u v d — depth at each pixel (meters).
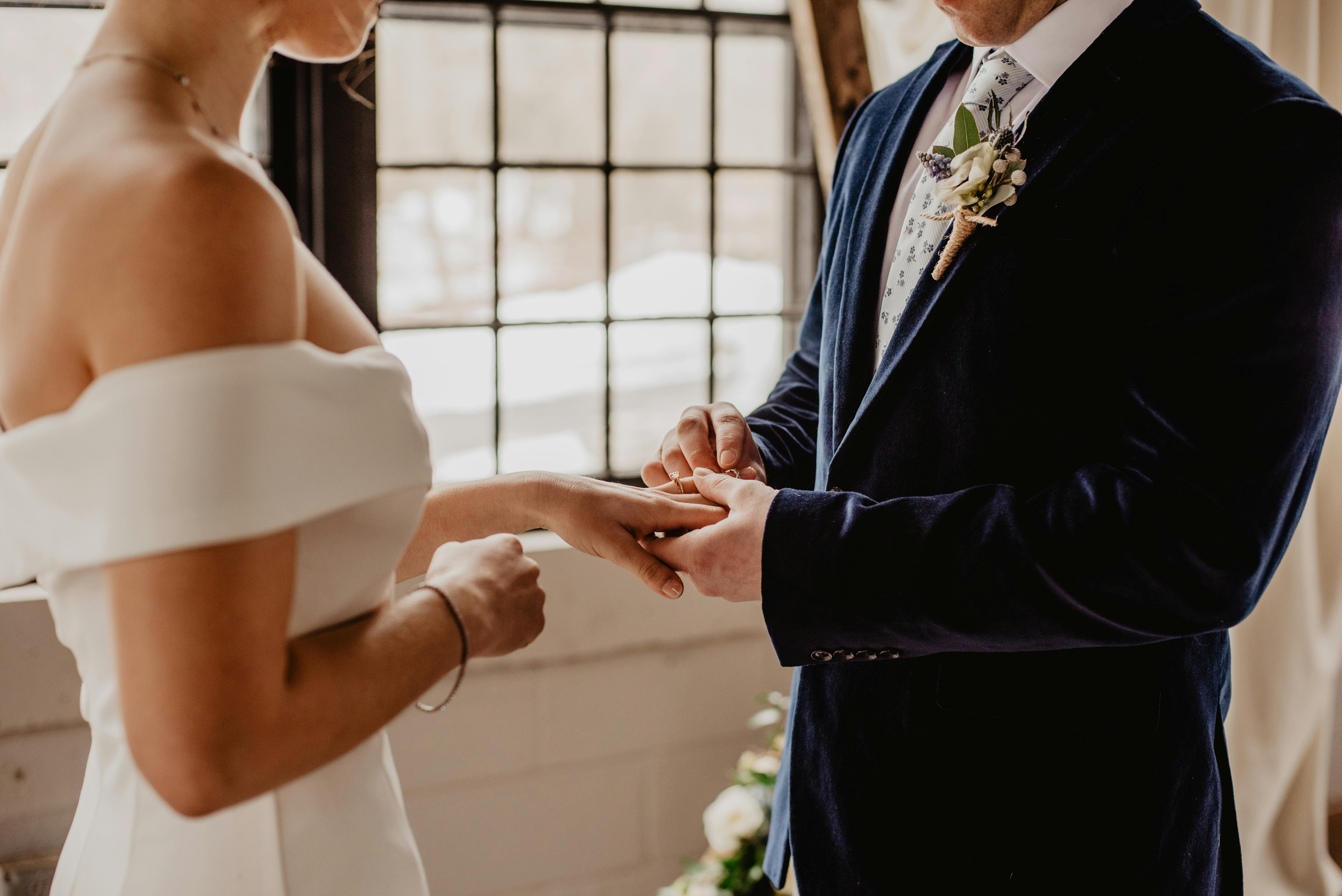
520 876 2.06
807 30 1.97
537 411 2.68
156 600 0.58
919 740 1.03
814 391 1.38
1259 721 2.04
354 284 1.98
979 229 0.98
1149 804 0.99
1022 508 0.91
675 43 4.05
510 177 3.85
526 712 2.02
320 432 0.64
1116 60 0.97
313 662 0.66
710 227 2.34
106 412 0.58
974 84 1.10
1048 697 1.00
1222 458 0.85
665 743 2.14
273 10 0.75
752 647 2.18
